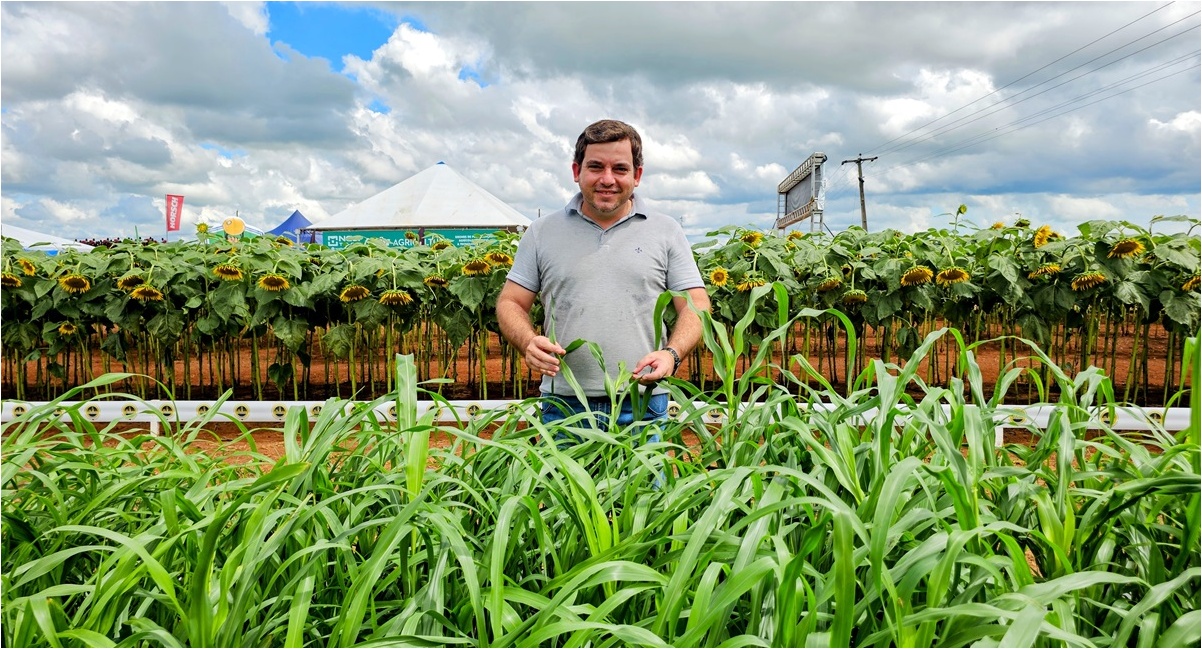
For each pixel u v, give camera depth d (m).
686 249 2.73
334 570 1.41
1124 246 4.57
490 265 4.93
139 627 1.11
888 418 1.35
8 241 5.52
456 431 1.38
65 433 1.73
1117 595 1.35
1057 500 1.33
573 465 1.30
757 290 1.76
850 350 1.86
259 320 5.12
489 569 1.30
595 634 1.11
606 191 2.52
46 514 1.60
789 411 1.66
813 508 1.43
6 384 6.31
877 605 1.16
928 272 4.86
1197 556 1.35
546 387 2.72
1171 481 1.20
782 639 1.02
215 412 1.89
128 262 5.21
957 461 1.28
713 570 1.05
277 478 1.19
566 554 1.32
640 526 1.35
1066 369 5.20
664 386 1.98
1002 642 0.89
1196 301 4.59
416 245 6.04
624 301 2.56
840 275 5.02
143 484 1.51
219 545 1.31
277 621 1.18
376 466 1.60
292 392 6.00
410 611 1.15
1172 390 5.75
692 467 1.56
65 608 1.40
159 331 5.07
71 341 5.48
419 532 1.36
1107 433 1.56
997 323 6.96
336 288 5.31
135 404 4.92
